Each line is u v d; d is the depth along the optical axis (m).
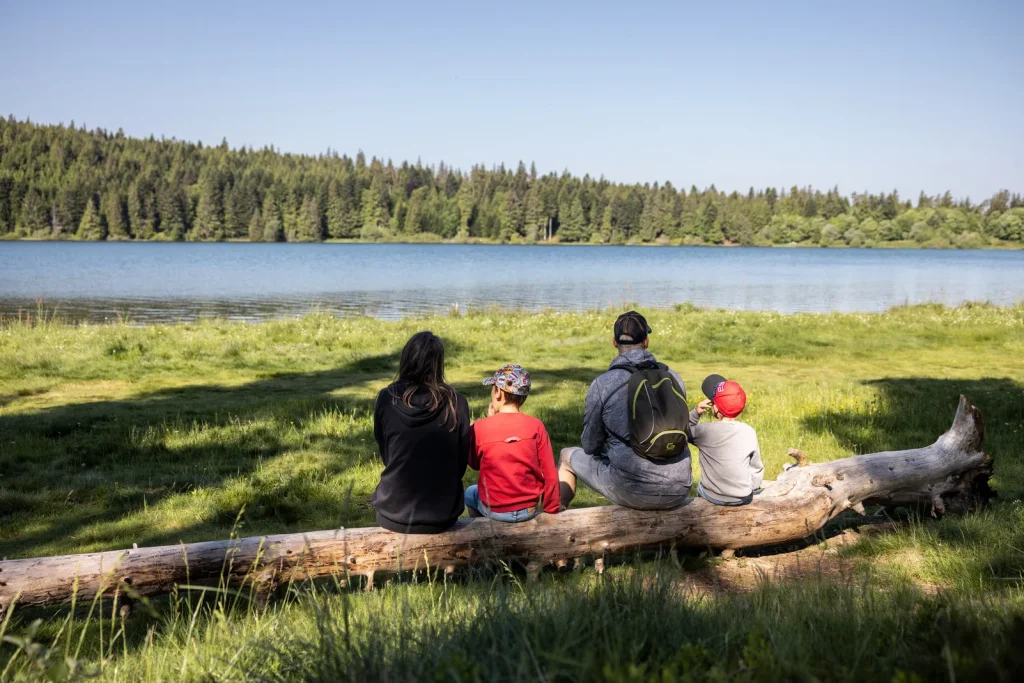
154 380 12.62
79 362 13.40
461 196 180.00
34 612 4.02
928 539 4.89
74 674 2.73
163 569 3.55
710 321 19.69
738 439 4.51
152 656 3.06
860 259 104.19
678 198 177.88
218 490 6.58
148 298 32.09
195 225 151.38
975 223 176.38
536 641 2.41
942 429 8.39
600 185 198.88
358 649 2.65
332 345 15.89
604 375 4.37
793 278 56.69
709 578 4.40
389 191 178.50
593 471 4.53
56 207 146.38
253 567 3.66
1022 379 12.65
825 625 2.84
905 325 19.44
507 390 4.21
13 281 41.28
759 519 4.60
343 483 6.82
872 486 5.14
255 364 14.05
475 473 7.18
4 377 12.27
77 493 6.57
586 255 106.94
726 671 2.31
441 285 43.19
